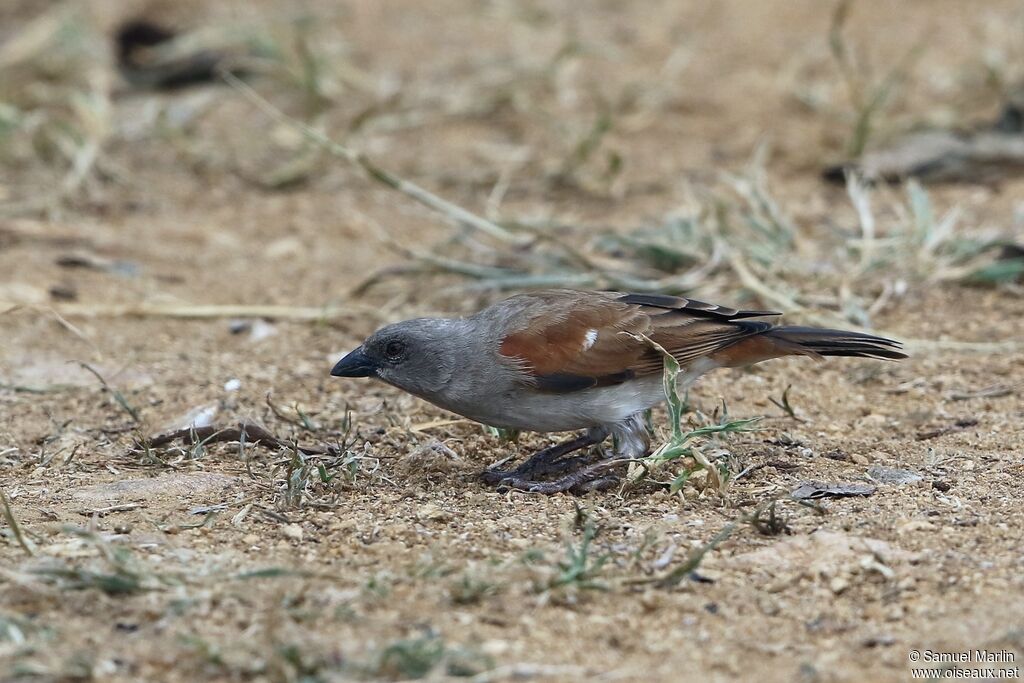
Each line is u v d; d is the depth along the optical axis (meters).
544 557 8.58
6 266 15.46
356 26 25.22
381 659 7.15
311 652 7.27
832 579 8.35
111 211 17.66
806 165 18.48
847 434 11.02
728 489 9.73
